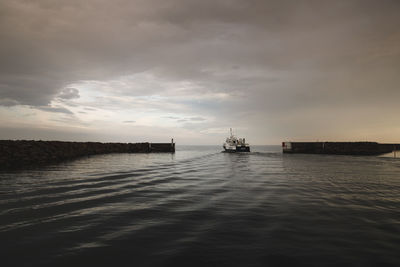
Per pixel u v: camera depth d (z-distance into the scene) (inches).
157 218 232.5
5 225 211.8
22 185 418.3
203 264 141.0
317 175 563.8
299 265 139.8
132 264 141.3
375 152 1684.3
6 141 955.3
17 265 140.9
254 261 144.6
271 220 224.5
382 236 185.0
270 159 1222.3
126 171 650.8
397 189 383.2
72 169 692.7
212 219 228.4
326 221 221.5
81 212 253.8
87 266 139.0
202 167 781.3
